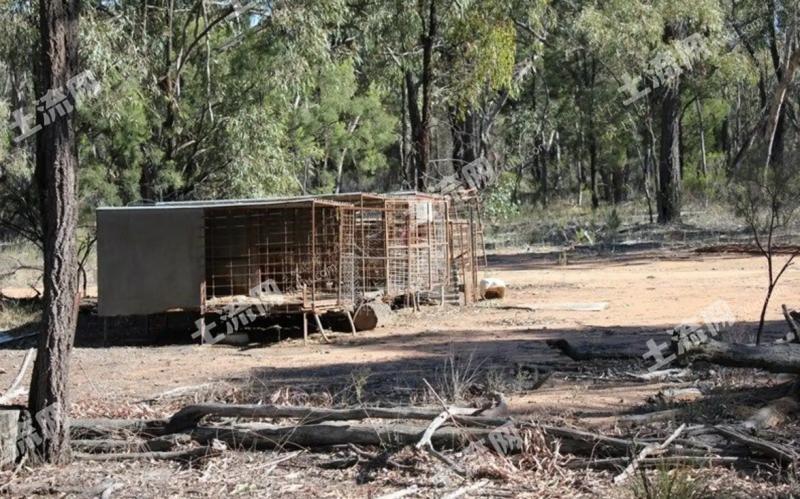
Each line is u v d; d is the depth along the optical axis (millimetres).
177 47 25891
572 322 15648
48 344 7305
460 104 28719
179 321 17969
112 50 21781
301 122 36688
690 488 5812
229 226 16750
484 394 9289
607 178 60750
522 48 42219
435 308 18656
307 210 16594
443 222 19422
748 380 9195
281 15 22875
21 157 23531
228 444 7523
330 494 6410
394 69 29875
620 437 7066
